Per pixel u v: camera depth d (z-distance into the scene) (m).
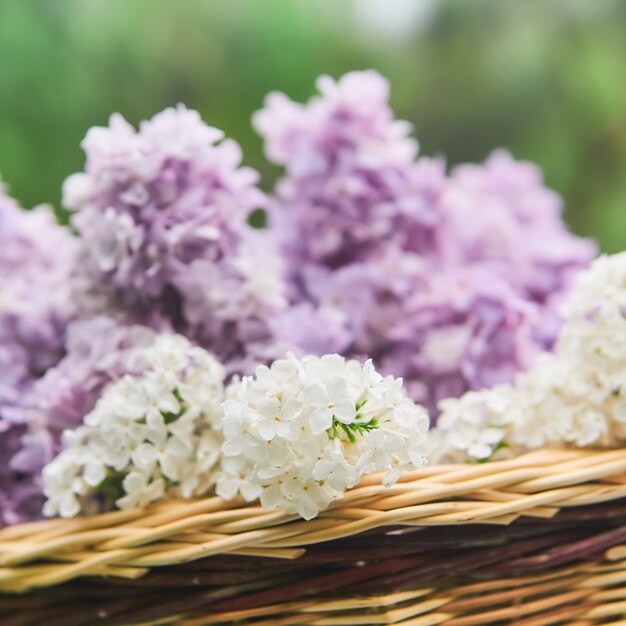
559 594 0.77
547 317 0.96
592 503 0.76
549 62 2.19
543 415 0.79
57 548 0.73
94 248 0.84
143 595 0.75
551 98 2.19
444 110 2.22
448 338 0.89
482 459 0.79
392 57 2.20
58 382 0.83
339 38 2.13
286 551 0.73
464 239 1.00
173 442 0.76
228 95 2.04
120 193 0.84
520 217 1.11
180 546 0.73
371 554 0.75
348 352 0.91
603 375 0.78
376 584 0.75
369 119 0.95
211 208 0.84
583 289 0.80
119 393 0.77
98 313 0.84
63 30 1.90
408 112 2.22
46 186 1.88
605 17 2.20
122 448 0.76
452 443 0.79
